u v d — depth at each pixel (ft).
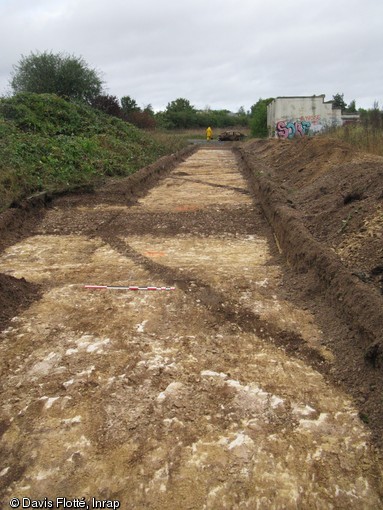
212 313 13.56
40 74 67.36
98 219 25.21
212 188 35.76
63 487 7.63
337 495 7.33
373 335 10.26
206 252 19.57
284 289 15.20
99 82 72.28
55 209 26.91
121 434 8.70
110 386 10.11
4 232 21.44
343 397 9.65
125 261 18.39
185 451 8.27
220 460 8.06
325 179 26.37
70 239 21.61
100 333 12.43
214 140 127.03
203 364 10.93
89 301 14.46
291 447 8.30
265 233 22.62
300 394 9.78
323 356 11.12
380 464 7.84
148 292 15.10
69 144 39.14
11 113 44.47
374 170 21.77
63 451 8.33
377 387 9.40
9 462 8.14
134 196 31.73
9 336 12.33
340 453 8.13
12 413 9.33
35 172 30.22
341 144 33.22
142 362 11.01
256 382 10.22
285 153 45.29
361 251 14.58
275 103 91.15
